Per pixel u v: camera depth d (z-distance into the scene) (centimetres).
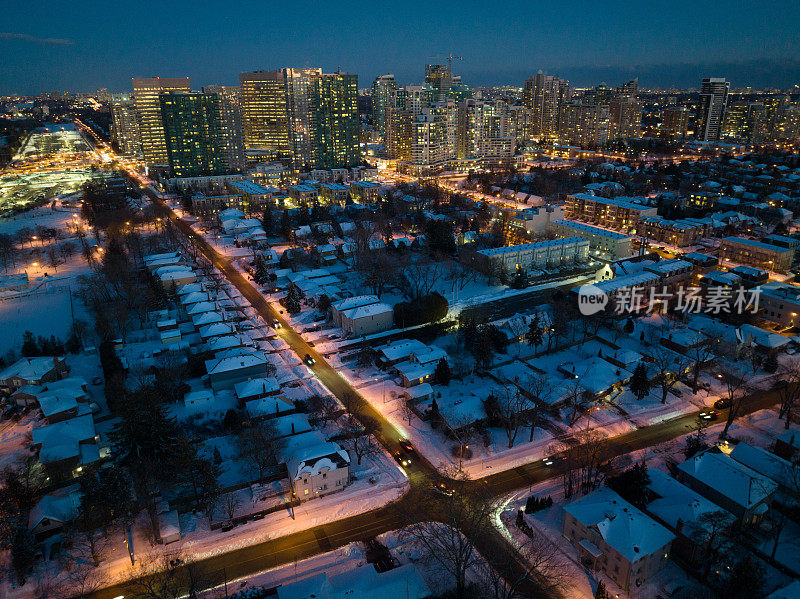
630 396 11875
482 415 10825
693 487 8681
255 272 19875
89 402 11850
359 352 14112
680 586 7206
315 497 9169
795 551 7731
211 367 12469
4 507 8438
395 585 6912
